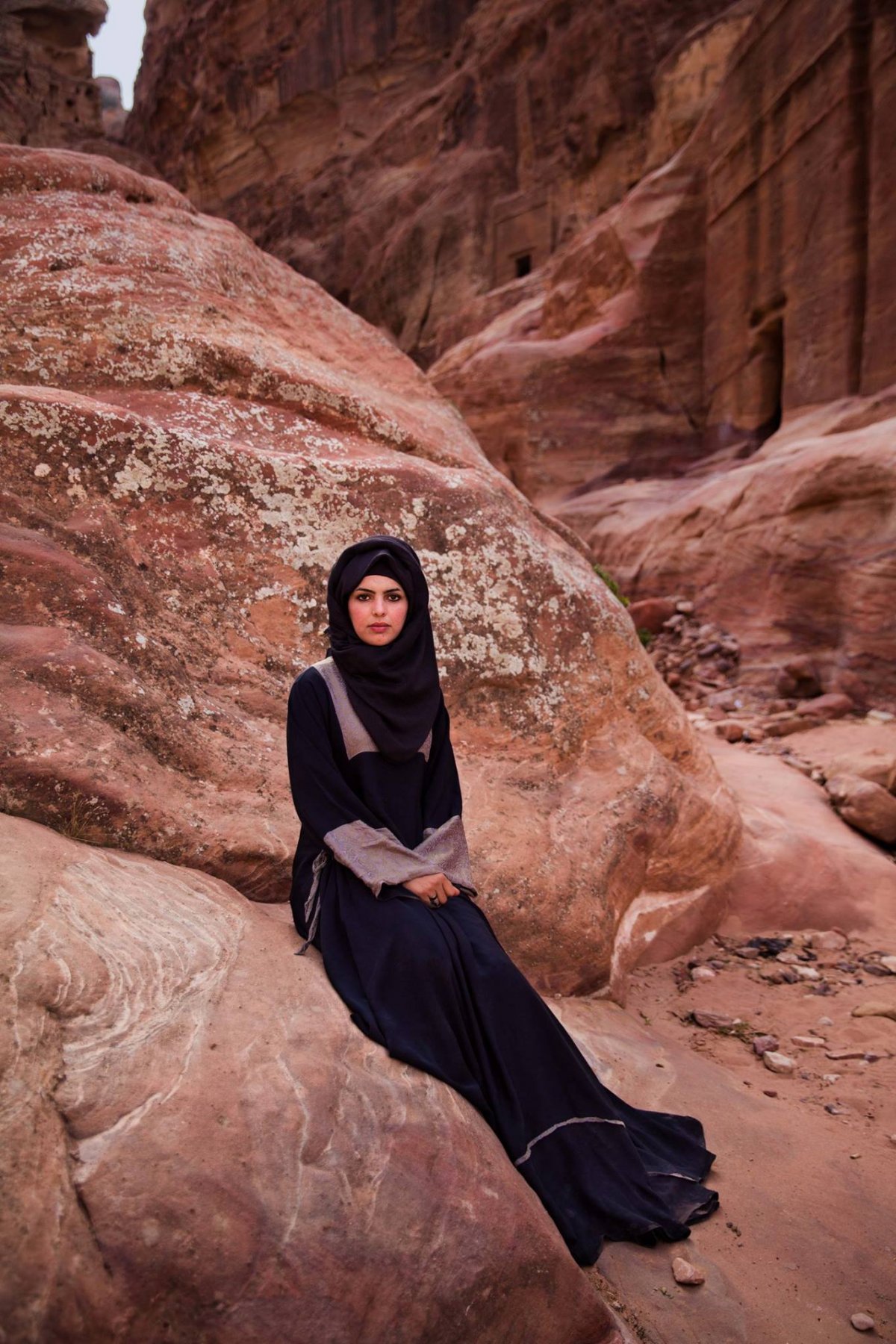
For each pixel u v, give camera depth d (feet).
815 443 31.89
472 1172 6.61
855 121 36.11
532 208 91.09
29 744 8.30
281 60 138.51
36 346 12.50
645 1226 7.73
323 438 13.70
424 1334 5.90
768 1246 8.09
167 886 8.07
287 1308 5.55
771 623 30.60
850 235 36.47
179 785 9.37
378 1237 5.97
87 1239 5.29
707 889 14.97
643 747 14.15
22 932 6.45
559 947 11.41
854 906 15.75
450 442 16.66
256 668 11.48
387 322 108.88
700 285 51.70
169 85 158.30
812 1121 10.14
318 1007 7.29
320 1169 6.09
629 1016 12.00
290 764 8.52
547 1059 7.94
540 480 54.19
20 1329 4.95
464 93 105.70
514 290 80.69
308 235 131.13
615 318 55.01
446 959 7.70
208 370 13.28
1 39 74.23
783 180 41.24
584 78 86.63
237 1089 6.25
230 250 16.15
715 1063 11.37
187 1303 5.37
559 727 13.25
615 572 43.37
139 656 9.90
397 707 8.58
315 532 12.37
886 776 19.51
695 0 79.56
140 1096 5.95
